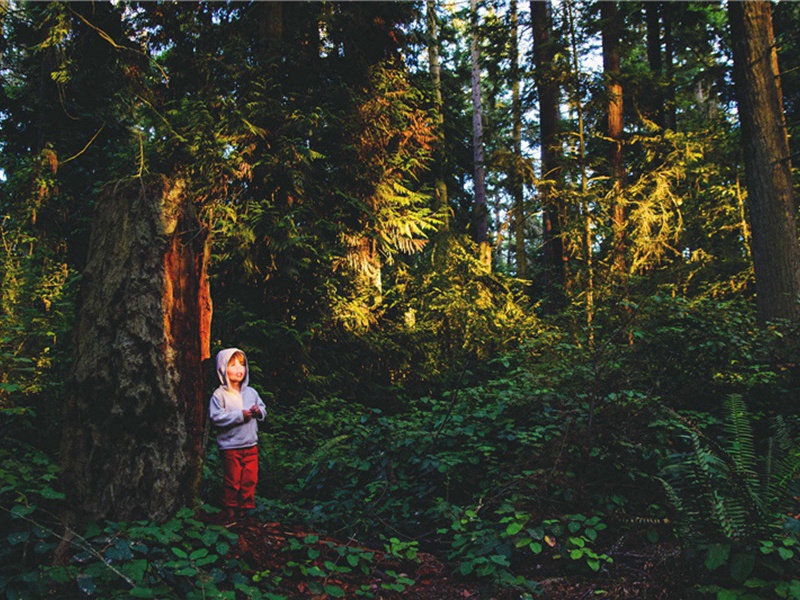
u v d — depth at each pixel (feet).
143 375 12.16
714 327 21.42
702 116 61.46
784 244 27.76
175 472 12.22
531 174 42.06
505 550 13.23
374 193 31.96
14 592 9.35
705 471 12.70
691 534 12.82
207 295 14.06
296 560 12.89
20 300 22.26
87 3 25.99
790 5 40.73
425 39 39.70
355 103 30.78
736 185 43.11
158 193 13.07
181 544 11.39
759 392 21.53
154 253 12.64
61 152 37.55
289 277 27.35
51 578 9.70
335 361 29.45
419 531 16.38
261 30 30.89
